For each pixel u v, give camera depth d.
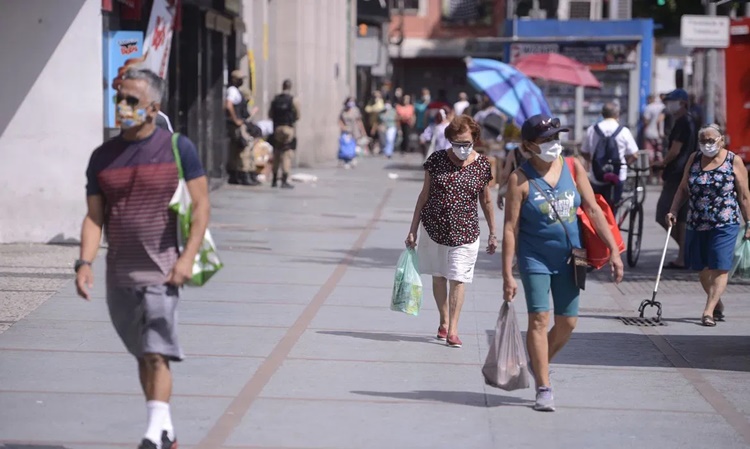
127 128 16.47
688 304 34.22
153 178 16.70
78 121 40.84
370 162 102.94
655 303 31.06
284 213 55.59
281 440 19.00
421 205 27.11
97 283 33.47
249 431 19.47
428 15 154.88
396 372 24.16
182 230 16.88
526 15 101.06
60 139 40.94
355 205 60.88
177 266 16.67
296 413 20.69
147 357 16.92
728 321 31.48
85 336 26.52
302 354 25.50
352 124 101.50
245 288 33.97
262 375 23.42
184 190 16.86
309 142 92.50
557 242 20.83
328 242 45.41
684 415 21.36
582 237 21.00
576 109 83.00
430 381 23.47
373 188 72.44
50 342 25.84
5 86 40.75
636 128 82.50
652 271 41.06
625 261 43.03
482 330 29.00
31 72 40.66
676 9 77.88
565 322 21.31
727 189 30.30
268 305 31.36
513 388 21.17
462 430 19.94
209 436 19.08
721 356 26.78
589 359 26.20
